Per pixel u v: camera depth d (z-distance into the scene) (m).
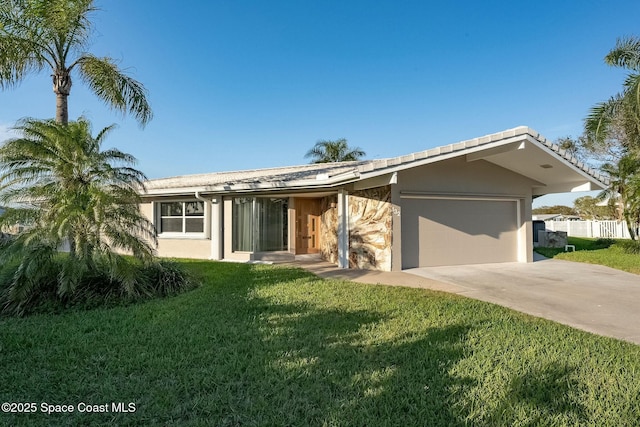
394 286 8.93
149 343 4.82
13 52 8.66
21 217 6.87
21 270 6.54
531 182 13.80
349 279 10.01
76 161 7.36
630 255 14.63
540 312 6.70
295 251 15.19
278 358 4.34
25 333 5.28
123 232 7.38
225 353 4.48
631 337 5.32
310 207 15.90
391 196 11.41
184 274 8.84
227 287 8.59
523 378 3.81
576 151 27.27
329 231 14.34
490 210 13.41
